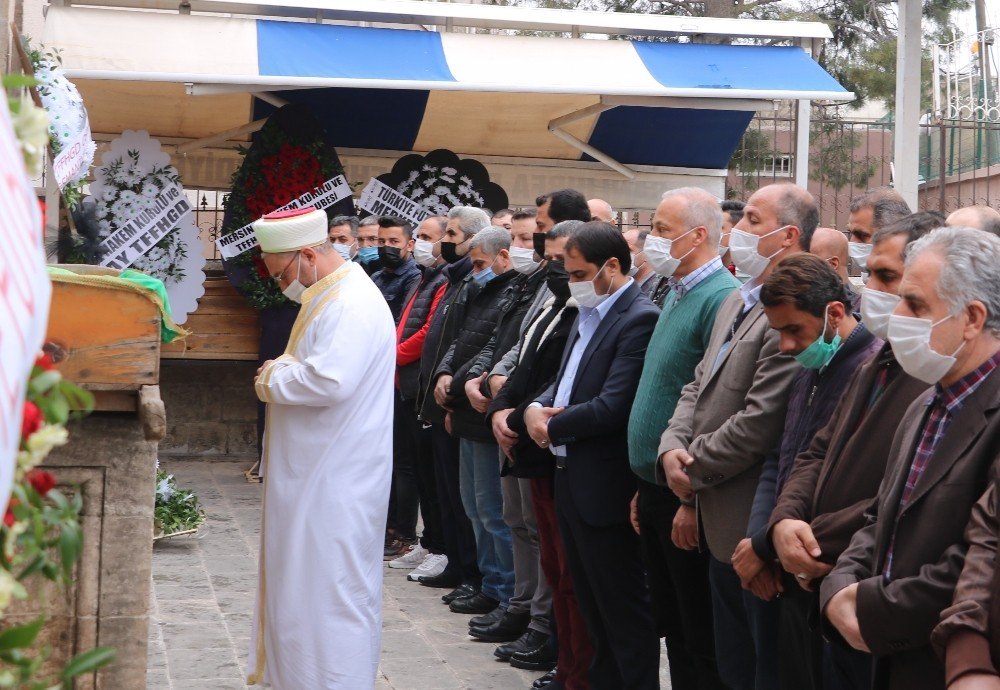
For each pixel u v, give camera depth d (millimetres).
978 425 2590
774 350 3711
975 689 2307
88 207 8055
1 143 1305
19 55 4074
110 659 1791
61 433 1637
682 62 9523
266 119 10094
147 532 3324
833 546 3121
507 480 5684
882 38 16594
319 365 4266
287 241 4410
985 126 10477
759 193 4004
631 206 11438
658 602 4422
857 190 13703
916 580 2566
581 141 11117
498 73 9016
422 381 6910
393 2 9422
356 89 10203
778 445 3686
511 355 5727
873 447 3143
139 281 3350
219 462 10766
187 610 6277
